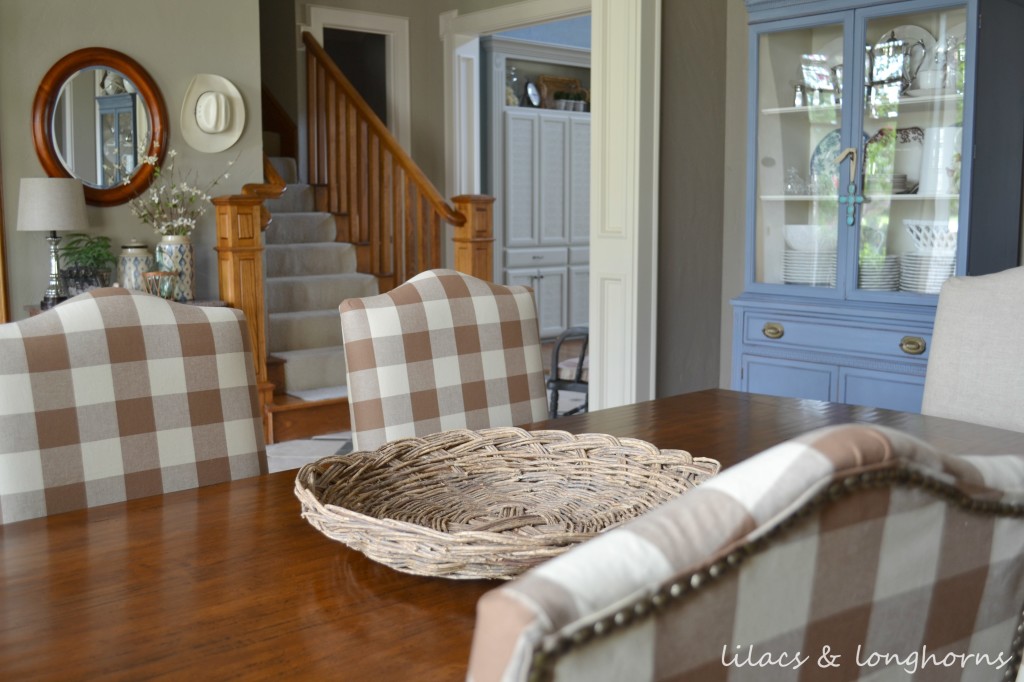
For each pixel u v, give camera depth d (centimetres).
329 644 96
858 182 341
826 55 347
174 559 121
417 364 191
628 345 427
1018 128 339
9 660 93
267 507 142
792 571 55
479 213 519
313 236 643
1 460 144
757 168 370
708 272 453
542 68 874
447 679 89
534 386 205
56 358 151
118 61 482
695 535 50
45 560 121
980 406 203
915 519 60
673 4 420
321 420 511
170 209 501
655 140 418
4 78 456
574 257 888
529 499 137
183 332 164
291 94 689
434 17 705
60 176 470
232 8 519
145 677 89
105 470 153
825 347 351
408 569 109
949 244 321
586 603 46
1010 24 328
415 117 713
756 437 177
